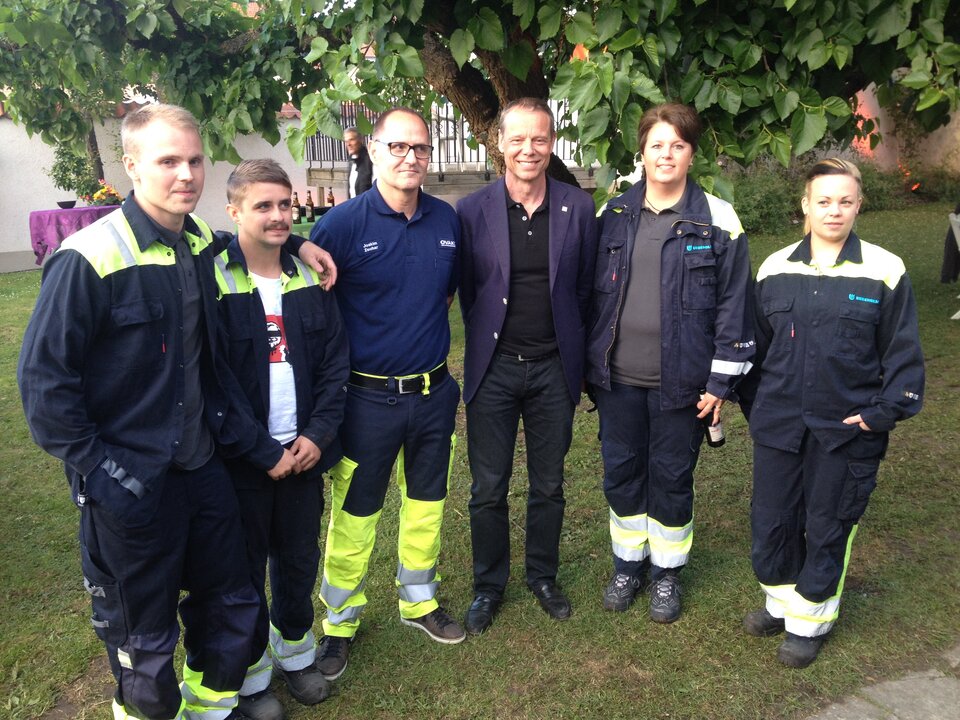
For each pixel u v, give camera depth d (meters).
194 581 2.19
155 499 1.96
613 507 2.96
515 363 2.72
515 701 2.50
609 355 2.78
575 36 3.30
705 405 2.65
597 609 2.97
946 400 4.93
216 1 5.12
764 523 2.63
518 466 4.28
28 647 2.83
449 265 2.57
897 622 2.80
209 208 12.83
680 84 3.40
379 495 2.62
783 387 2.51
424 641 2.81
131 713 2.12
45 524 3.83
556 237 2.62
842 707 2.41
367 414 2.53
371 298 2.49
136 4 4.27
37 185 11.93
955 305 7.16
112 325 1.88
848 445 2.44
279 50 4.68
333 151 12.05
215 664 2.23
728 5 3.51
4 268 11.79
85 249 1.83
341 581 2.65
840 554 2.54
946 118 3.78
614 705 2.46
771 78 3.36
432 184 9.83
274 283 2.29
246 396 2.25
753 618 2.77
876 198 13.89
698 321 2.62
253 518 2.33
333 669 2.62
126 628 2.04
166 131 1.87
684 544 2.90
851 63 3.67
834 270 2.42
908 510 3.57
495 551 2.88
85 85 4.80
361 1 3.50
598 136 3.11
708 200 2.62
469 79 4.91
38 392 1.80
